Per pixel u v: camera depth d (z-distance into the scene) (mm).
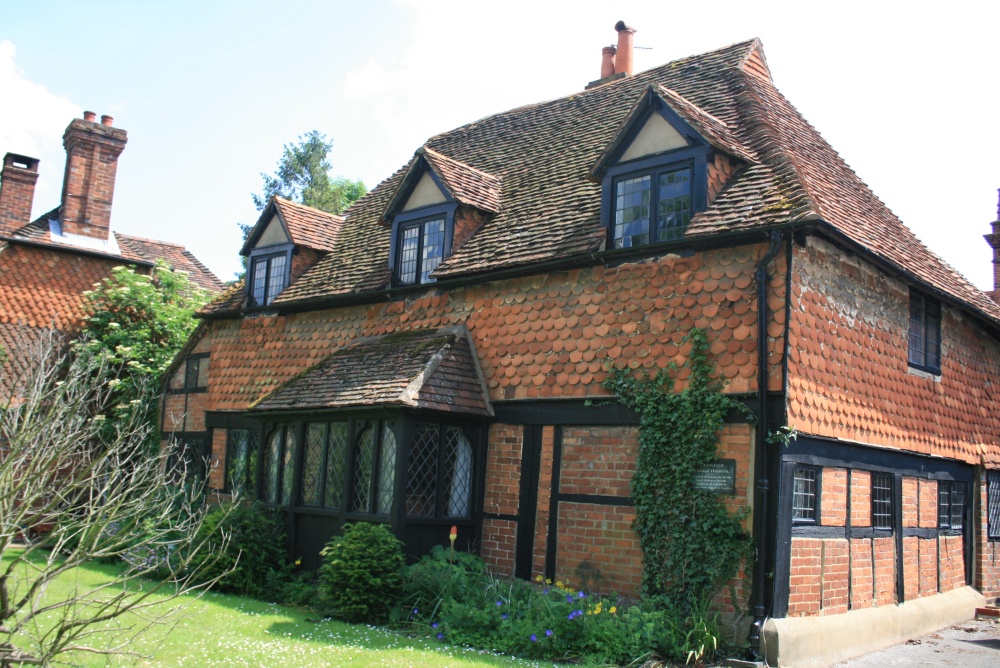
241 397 16125
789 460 8969
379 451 11383
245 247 17141
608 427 10469
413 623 9562
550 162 14492
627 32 17688
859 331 10531
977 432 13625
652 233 10703
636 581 9750
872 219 11953
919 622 11148
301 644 8094
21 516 5223
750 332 9344
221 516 12008
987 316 13422
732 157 10664
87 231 22219
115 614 5441
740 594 8805
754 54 13883
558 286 11508
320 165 41844
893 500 11102
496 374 11914
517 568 11000
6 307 19844
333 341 14797
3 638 7168
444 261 13070
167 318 19609
